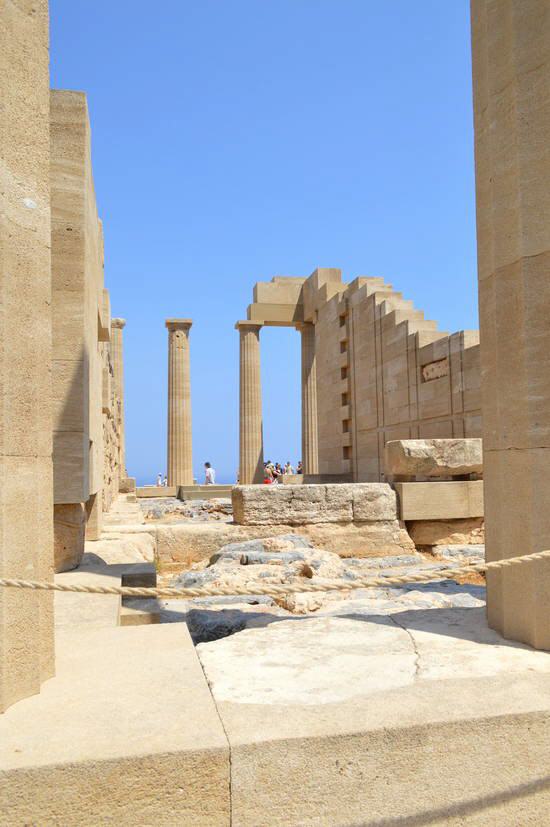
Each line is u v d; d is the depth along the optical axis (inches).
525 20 159.2
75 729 109.0
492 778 113.1
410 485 414.9
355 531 409.1
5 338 122.6
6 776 95.2
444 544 422.6
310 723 111.0
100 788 98.5
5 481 121.5
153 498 1008.9
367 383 786.8
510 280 163.0
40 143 137.6
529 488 154.6
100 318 416.8
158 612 237.3
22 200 131.1
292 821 105.0
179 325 1114.7
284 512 405.4
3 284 122.3
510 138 162.9
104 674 137.6
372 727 109.0
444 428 593.9
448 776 111.3
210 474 1106.7
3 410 121.1
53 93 289.0
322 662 146.3
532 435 153.9
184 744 103.2
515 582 162.1
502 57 166.2
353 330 834.2
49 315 141.5
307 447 1022.4
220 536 397.7
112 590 132.3
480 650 153.9
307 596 247.3
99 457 399.2
